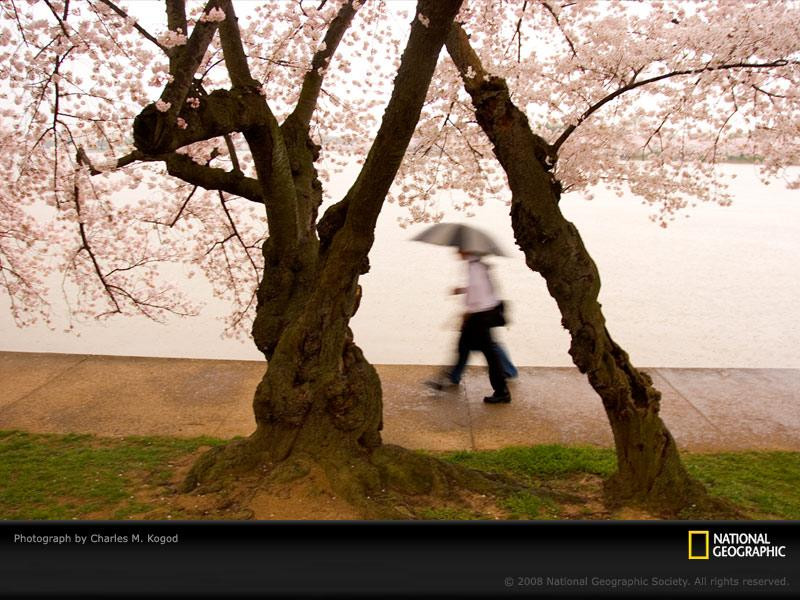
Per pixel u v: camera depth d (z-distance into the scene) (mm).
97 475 5434
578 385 7840
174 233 11922
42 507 4887
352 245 4938
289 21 5652
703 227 22344
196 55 3961
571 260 4758
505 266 15680
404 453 5156
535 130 6980
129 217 7398
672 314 12375
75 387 7656
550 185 4898
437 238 7414
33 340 10531
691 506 4656
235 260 7945
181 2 4625
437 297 13180
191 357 9742
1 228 6855
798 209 28141
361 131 7352
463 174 7434
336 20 5789
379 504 4621
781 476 5574
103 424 6668
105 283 7199
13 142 5754
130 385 7738
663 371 8305
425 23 4188
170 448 6027
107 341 10562
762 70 5488
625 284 14484
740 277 15352
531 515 4629
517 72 6102
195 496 4801
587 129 6227
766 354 10125
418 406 7191
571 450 6004
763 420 6844
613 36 5609
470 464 5777
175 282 13742
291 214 5172
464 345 7258
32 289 7402
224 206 7191
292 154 5586
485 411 7082
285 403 4953
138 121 3838
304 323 5008
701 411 7078
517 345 10312
